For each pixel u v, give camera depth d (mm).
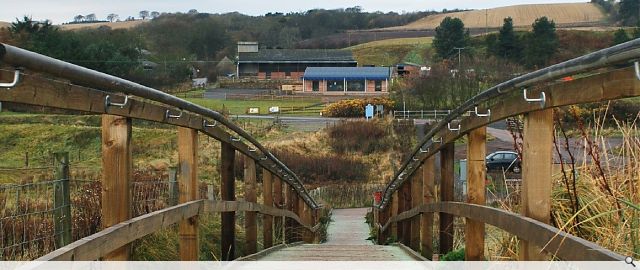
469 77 53469
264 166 10023
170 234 8727
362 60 101062
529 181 3936
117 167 4133
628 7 89125
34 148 26953
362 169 37344
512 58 65562
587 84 3178
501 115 4562
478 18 106250
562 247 3369
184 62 80375
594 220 4406
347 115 54719
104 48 60031
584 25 90750
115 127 4145
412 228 9984
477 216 5172
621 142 4688
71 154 25094
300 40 122562
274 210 11047
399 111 52531
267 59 91438
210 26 97688
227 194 7957
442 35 81125
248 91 78062
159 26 95812
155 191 9508
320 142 41031
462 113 5930
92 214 7551
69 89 3336
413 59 97875
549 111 3893
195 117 5930
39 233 6324
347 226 26047
